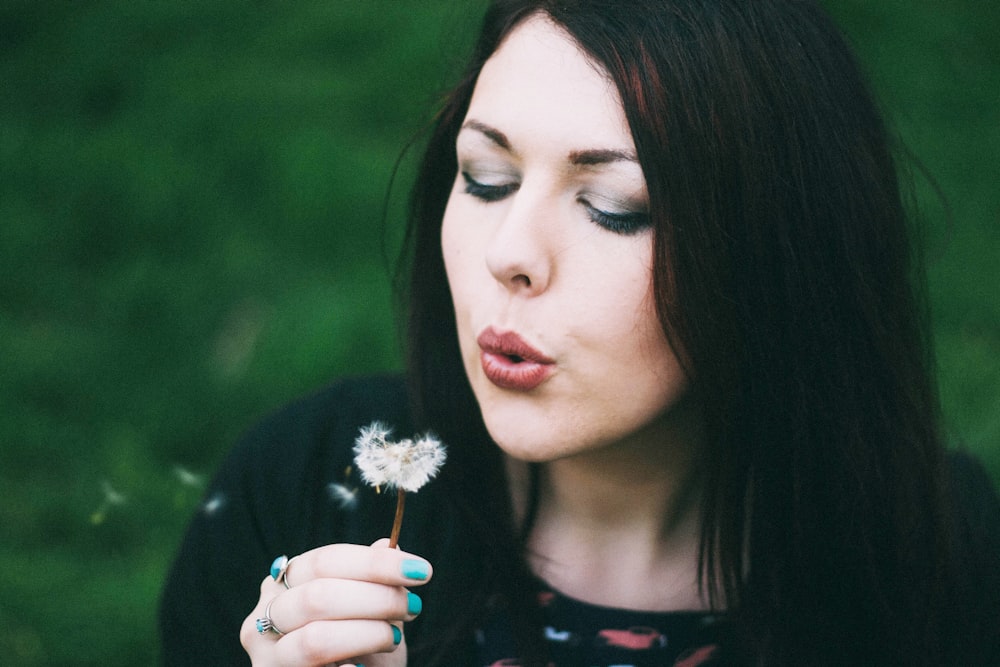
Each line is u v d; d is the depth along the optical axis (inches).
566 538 59.9
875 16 184.4
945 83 175.8
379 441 48.1
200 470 128.6
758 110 51.1
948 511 62.1
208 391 135.4
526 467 60.7
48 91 175.9
